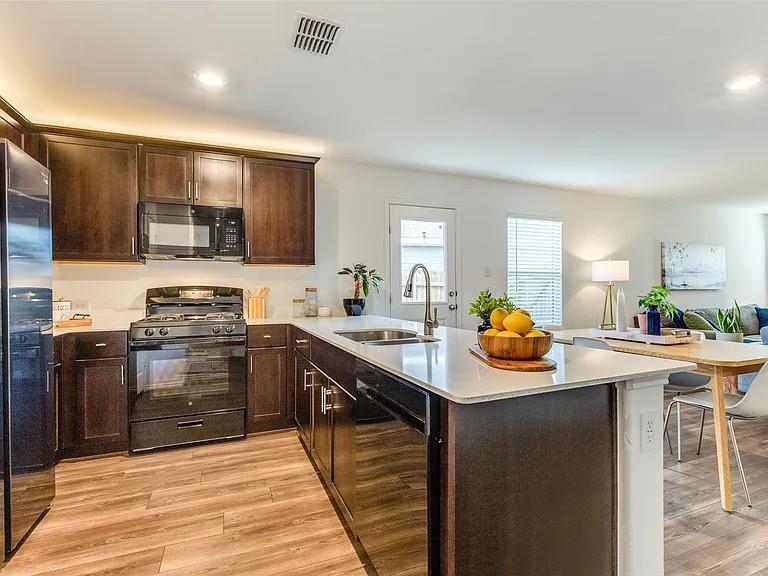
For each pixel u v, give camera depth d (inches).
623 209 236.7
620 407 57.1
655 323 122.4
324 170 165.5
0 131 102.4
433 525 48.4
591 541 55.1
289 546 75.8
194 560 71.9
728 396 105.8
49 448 88.1
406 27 79.7
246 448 122.0
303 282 161.5
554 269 215.0
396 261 177.9
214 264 149.6
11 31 80.3
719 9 74.3
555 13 75.5
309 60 91.4
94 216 122.6
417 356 68.1
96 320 135.3
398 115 121.4
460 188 191.6
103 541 77.2
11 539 72.7
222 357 126.8
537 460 51.1
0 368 71.3
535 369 56.4
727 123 127.8
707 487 96.9
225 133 135.3
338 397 83.6
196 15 75.9
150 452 119.0
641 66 94.4
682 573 68.0
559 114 120.7
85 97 108.7
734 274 277.9
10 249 72.2
